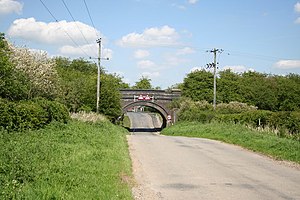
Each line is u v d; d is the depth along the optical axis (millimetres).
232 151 20922
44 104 22031
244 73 95688
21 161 9531
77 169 10664
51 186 8461
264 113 31750
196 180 12336
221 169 14617
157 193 10391
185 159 17234
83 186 8914
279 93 68125
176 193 10461
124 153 16797
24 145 12641
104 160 12945
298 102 66938
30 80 31984
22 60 32406
